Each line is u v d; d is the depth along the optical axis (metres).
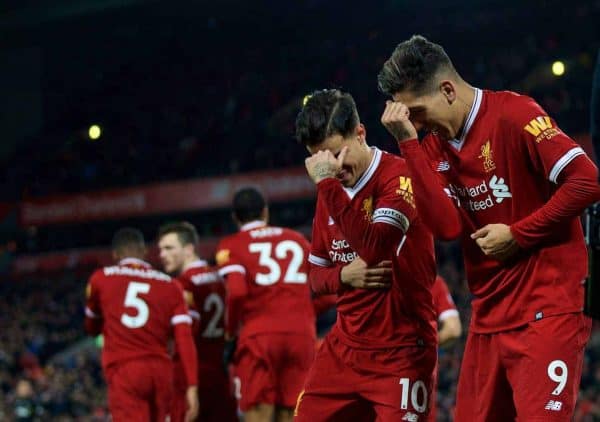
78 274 39.69
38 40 45.25
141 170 39.03
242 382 8.25
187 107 42.28
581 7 36.44
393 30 40.50
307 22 42.94
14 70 46.62
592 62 32.38
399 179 5.06
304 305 8.30
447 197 4.57
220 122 39.78
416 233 5.09
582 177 4.20
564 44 34.50
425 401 5.20
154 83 44.72
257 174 35.12
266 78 41.53
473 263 4.70
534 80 32.88
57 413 22.45
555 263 4.45
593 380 18.44
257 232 8.34
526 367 4.42
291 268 8.27
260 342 8.13
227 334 8.22
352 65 39.34
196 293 9.05
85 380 24.81
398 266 5.11
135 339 8.46
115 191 38.47
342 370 5.30
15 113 46.59
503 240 4.41
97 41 46.25
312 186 33.72
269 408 8.16
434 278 5.27
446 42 38.50
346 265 5.27
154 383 8.45
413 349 5.18
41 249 40.88
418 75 4.52
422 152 4.59
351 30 41.94
